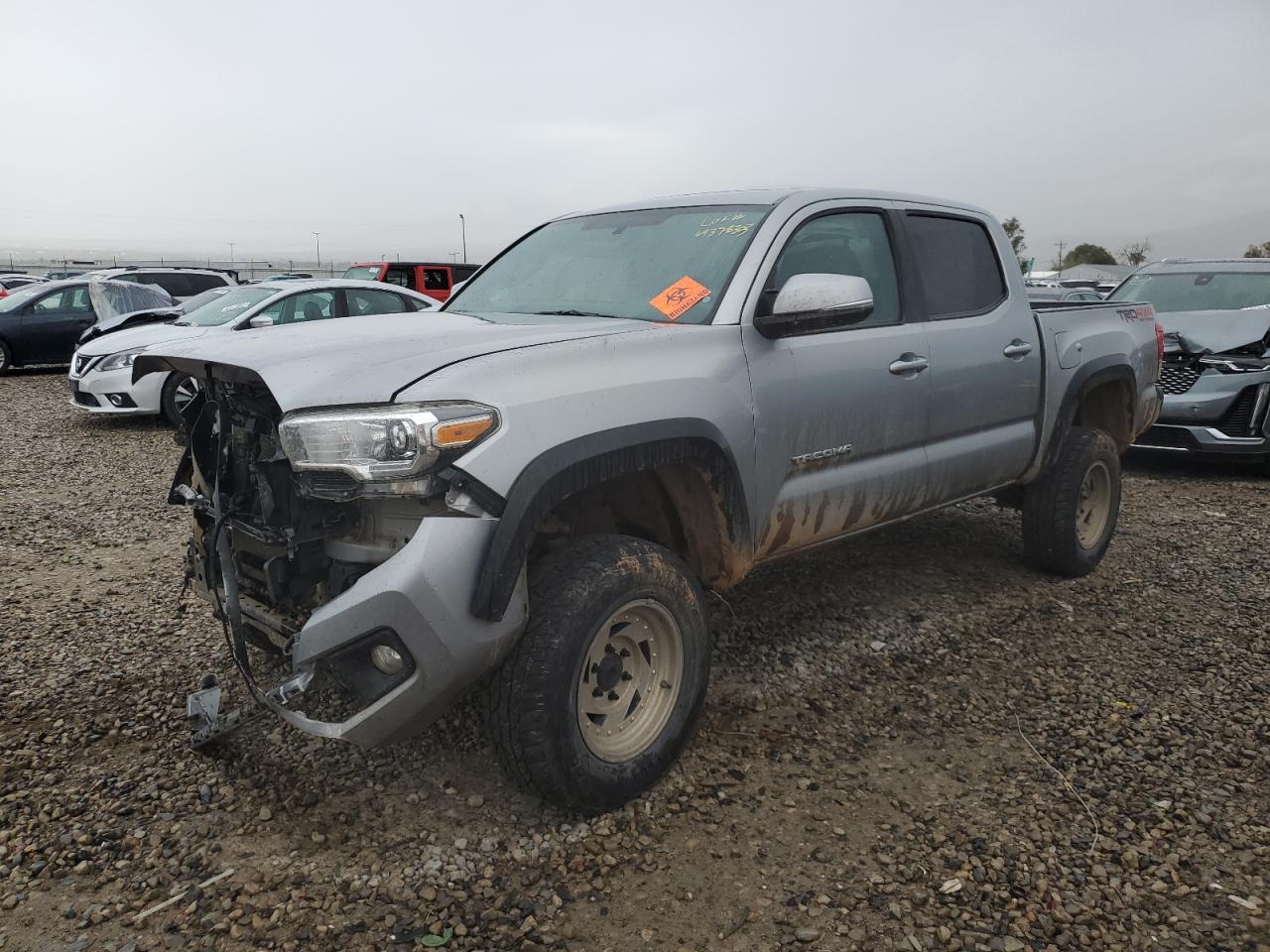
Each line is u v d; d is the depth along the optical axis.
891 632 4.28
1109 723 3.46
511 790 2.96
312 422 2.45
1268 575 5.20
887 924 2.40
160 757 3.15
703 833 2.78
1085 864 2.64
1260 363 7.82
